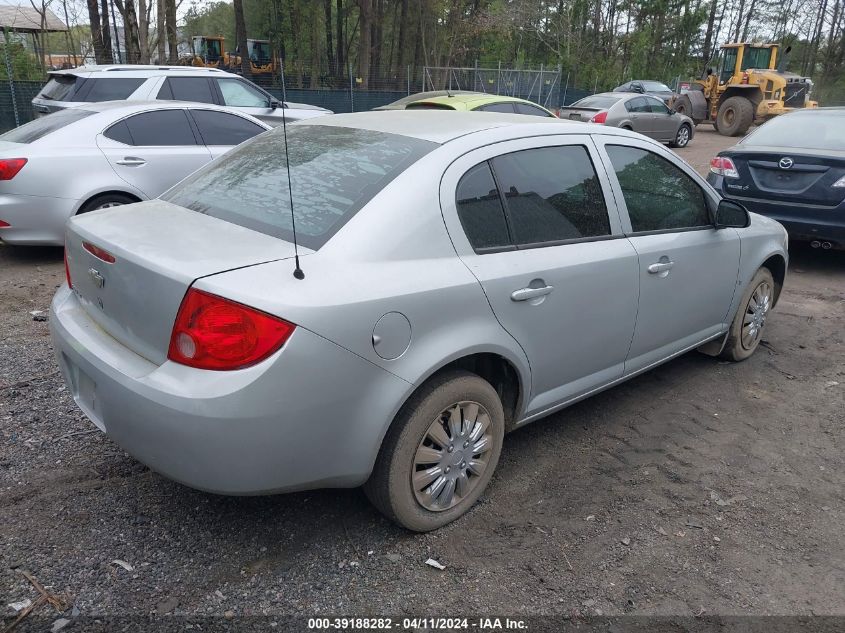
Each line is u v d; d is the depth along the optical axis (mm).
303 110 11102
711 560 2832
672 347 4113
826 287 6977
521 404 3164
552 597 2578
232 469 2295
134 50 21078
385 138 3059
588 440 3775
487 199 2945
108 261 2568
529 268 2984
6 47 15719
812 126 7324
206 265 2340
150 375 2342
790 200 6859
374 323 2426
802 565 2830
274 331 2230
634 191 3680
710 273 4168
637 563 2789
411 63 41438
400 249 2584
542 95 28500
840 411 4254
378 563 2703
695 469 3525
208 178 3270
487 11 37906
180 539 2773
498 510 3098
